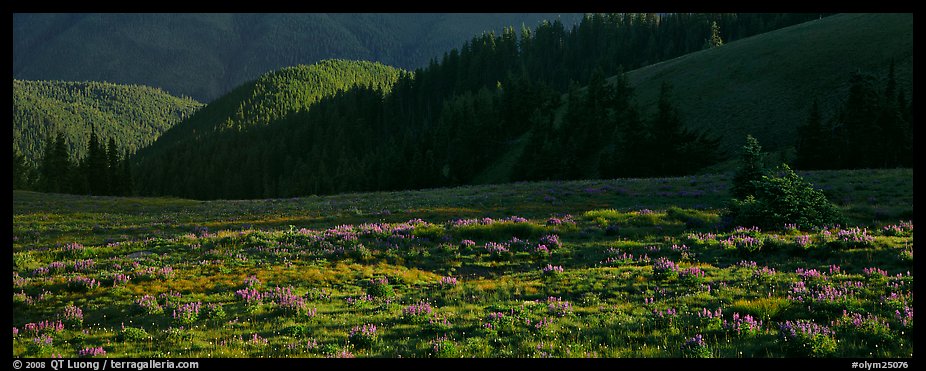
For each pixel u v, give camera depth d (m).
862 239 17.98
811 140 61.81
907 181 35.41
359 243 24.31
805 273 15.09
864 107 62.28
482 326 12.15
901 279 13.52
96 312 14.73
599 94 108.12
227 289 17.02
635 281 15.93
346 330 12.34
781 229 21.86
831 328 10.46
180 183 185.62
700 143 71.56
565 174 79.25
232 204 55.84
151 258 21.83
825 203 23.03
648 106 107.00
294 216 40.69
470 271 19.88
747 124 83.38
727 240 20.23
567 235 25.30
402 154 109.94
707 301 13.30
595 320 12.21
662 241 22.33
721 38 187.38
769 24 183.12
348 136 190.50
